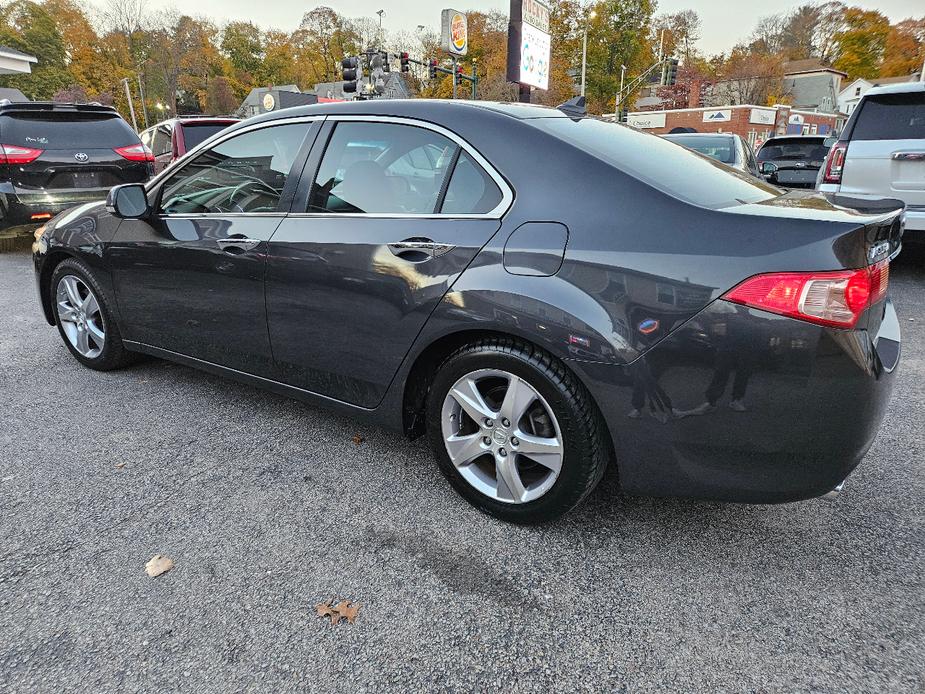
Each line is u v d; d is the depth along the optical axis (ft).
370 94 68.44
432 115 7.68
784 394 5.62
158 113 219.41
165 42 215.72
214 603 6.19
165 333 10.61
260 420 10.33
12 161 22.39
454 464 7.73
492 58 191.31
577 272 6.29
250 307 9.06
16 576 6.53
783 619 6.04
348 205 8.11
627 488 6.69
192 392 11.44
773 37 280.51
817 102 240.73
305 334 8.55
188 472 8.67
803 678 5.36
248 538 7.23
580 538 7.27
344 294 7.93
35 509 7.74
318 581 6.52
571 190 6.61
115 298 11.22
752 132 163.02
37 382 11.91
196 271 9.61
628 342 6.04
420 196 7.55
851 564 6.84
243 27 282.56
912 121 18.06
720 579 6.61
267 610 6.11
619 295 6.08
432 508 7.86
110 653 5.56
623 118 125.90
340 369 8.38
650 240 6.07
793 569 6.77
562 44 218.59
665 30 249.55
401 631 5.87
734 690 5.25
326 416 10.50
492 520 7.61
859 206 6.61
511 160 7.00
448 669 5.44
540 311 6.40
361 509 7.84
